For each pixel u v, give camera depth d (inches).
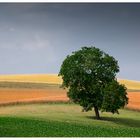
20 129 1754.4
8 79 6378.0
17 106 3634.4
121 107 3346.5
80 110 3523.6
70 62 3336.6
